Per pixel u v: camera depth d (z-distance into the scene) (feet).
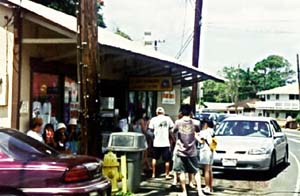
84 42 31.24
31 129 36.50
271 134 55.77
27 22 39.52
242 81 401.49
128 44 52.80
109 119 55.62
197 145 42.32
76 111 47.65
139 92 65.67
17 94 38.78
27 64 40.11
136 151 38.22
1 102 38.50
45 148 27.66
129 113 61.57
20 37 38.47
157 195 38.55
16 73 38.70
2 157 25.17
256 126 56.49
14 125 38.65
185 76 65.10
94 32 31.37
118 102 59.47
